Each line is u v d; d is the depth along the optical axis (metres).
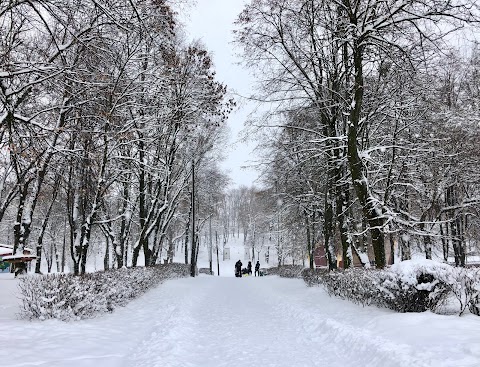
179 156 27.72
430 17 12.09
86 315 9.38
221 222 87.56
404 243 20.27
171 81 17.33
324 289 15.57
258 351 7.51
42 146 11.77
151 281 17.91
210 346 8.00
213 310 13.37
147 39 12.35
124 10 10.00
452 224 23.61
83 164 13.87
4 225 51.16
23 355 5.66
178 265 32.09
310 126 19.73
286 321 10.97
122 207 26.77
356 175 13.79
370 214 13.53
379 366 5.64
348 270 12.68
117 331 8.22
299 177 21.47
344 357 6.68
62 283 8.92
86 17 10.86
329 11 15.28
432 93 14.83
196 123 24.61
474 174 19.75
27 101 12.87
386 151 16.86
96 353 6.24
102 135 14.35
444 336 6.07
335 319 9.49
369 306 10.43
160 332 8.45
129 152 19.62
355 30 13.04
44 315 8.52
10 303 11.37
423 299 8.62
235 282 28.50
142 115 18.91
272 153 19.14
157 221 25.72
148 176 24.16
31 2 8.93
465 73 18.70
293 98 17.08
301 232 34.88
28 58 11.86
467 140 18.12
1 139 11.13
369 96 15.64
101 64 12.91
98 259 69.69
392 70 14.70
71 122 14.47
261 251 90.31
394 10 12.18
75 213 16.91
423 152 15.91
